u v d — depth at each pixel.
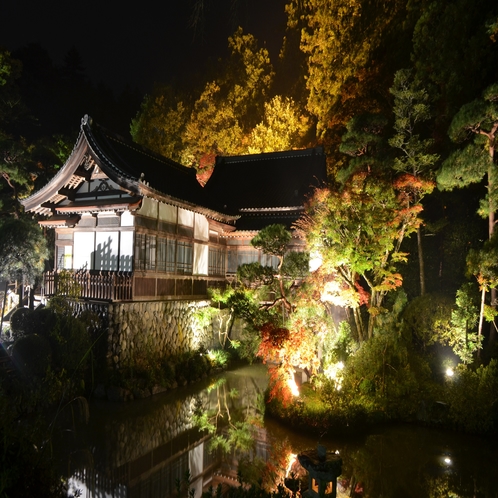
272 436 12.73
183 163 39.34
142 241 17.33
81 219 18.38
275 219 24.17
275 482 9.91
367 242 15.32
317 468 7.22
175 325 19.08
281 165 28.58
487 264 13.41
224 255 23.86
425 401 13.70
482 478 10.19
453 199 22.33
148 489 9.51
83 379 14.73
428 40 21.02
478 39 18.27
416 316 17.00
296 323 15.13
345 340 16.70
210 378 18.94
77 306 16.17
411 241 23.52
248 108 43.38
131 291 16.44
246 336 19.09
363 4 32.47
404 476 10.27
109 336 15.33
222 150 39.78
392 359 14.72
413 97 17.42
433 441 12.36
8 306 22.45
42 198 18.59
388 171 17.36
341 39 34.69
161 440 12.30
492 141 14.56
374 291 16.78
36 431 7.29
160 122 40.12
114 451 11.34
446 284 22.03
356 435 12.70
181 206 18.95
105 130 18.86
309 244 16.20
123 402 14.73
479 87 18.69
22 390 12.78
